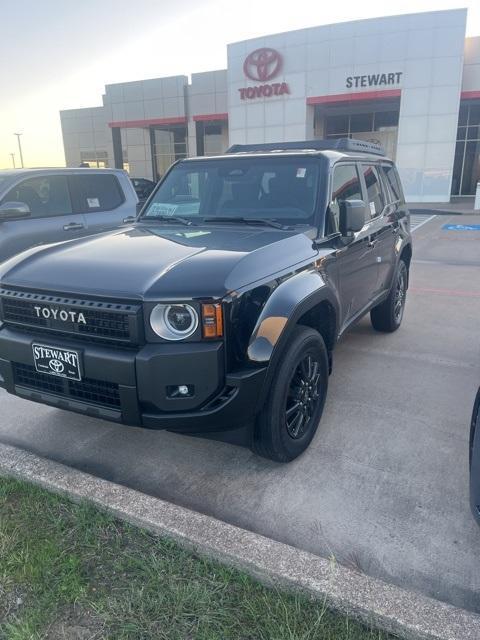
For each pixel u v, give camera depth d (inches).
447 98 904.9
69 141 1635.1
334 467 128.1
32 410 160.4
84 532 102.1
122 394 103.0
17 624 81.8
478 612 86.7
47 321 111.9
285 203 152.9
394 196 227.1
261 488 120.0
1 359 119.5
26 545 98.2
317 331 133.8
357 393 170.9
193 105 1256.2
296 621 81.7
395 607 82.2
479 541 102.4
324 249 143.6
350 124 1134.4
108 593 87.8
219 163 169.2
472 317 260.2
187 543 97.4
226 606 85.1
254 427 119.1
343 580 87.6
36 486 116.1
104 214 284.7
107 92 1347.2
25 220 246.5
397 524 107.3
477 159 1109.1
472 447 94.7
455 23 869.8
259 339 107.7
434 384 177.9
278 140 1033.5
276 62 992.9
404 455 133.3
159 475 126.5
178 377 100.8
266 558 92.2
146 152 1449.3
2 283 118.8
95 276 109.3
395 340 225.6
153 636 79.7
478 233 581.3
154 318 100.6
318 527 106.7
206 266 108.1
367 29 917.8
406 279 246.1
